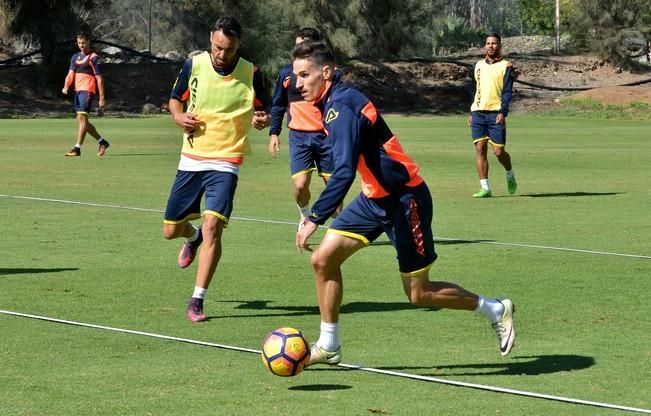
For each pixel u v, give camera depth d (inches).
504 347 289.0
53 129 1553.9
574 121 2010.3
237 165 362.0
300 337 270.5
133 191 745.6
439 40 3009.4
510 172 748.0
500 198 738.2
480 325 347.3
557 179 879.7
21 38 2338.8
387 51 2536.9
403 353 307.3
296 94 515.2
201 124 362.0
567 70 2598.4
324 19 2194.9
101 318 350.9
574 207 685.9
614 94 2303.2
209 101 361.1
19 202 677.9
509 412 248.4
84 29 2233.0
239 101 363.3
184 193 367.2
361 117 269.0
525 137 1491.1
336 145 267.4
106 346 311.6
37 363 290.5
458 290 286.8
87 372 281.6
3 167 921.5
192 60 364.8
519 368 290.8
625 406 254.5
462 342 322.0
